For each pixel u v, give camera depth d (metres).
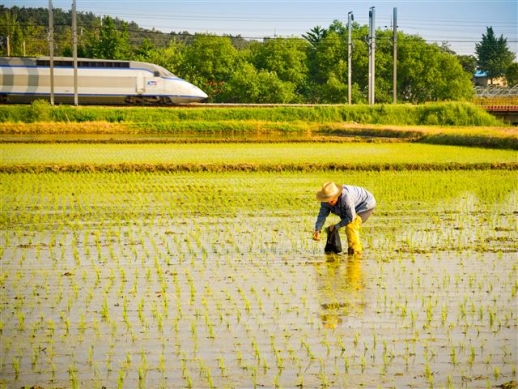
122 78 76.12
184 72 117.06
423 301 12.45
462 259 15.50
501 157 37.66
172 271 14.42
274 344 10.44
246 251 16.17
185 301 12.41
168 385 9.11
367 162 33.56
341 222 15.63
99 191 25.19
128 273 14.26
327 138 54.47
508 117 82.19
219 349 10.25
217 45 118.12
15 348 10.25
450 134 50.25
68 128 63.12
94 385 9.09
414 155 39.03
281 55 120.19
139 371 9.33
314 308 12.05
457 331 11.00
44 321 11.38
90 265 14.91
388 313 11.81
